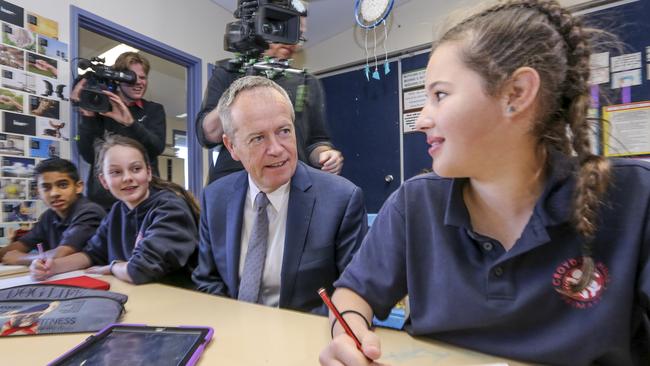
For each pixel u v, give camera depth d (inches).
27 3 76.3
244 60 58.4
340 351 19.1
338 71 134.0
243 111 35.2
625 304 19.0
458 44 19.5
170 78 137.0
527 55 18.6
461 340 22.7
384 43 121.5
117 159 50.5
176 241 45.0
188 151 114.0
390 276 26.1
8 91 73.4
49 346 22.9
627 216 19.3
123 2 94.3
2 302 28.2
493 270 21.3
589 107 20.5
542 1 19.8
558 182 20.2
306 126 60.0
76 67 84.6
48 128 79.7
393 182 121.5
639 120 83.8
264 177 36.1
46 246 67.3
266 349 21.8
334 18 123.6
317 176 39.6
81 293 30.4
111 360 20.1
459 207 23.0
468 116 18.8
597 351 19.3
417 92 115.8
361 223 37.8
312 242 36.0
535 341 20.6
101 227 55.2
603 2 87.9
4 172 73.0
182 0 109.0
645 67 83.8
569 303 20.0
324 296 22.4
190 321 26.7
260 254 36.9
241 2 59.7
